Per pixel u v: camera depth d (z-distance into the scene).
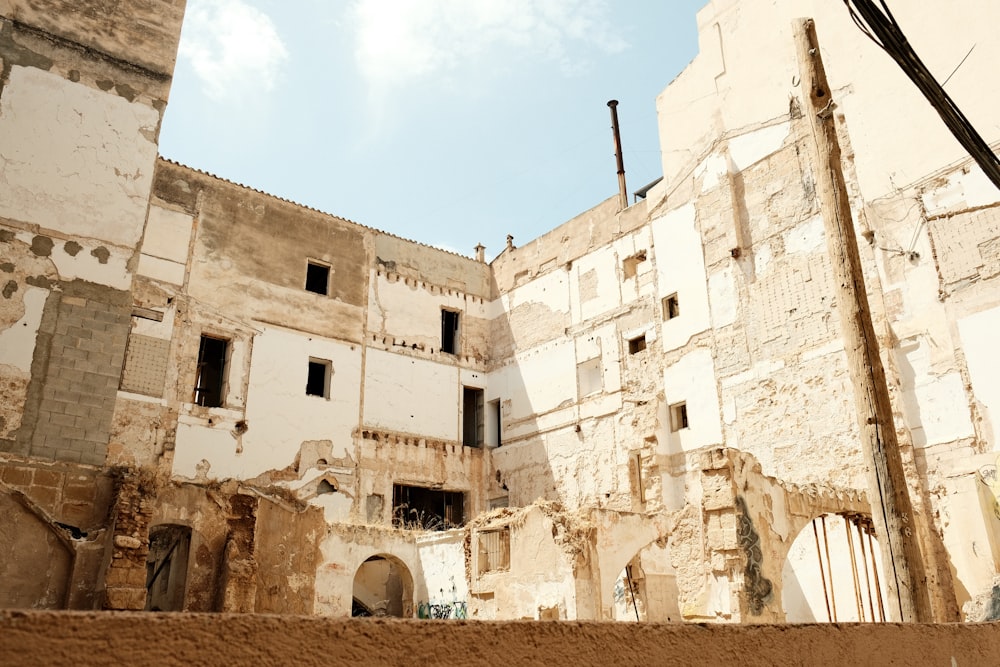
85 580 14.24
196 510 16.89
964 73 18.00
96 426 15.66
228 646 2.29
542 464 29.31
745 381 22.19
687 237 25.41
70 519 14.76
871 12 7.11
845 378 19.45
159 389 24.27
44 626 2.03
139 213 17.38
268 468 25.91
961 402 16.77
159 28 18.80
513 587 20.12
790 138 22.28
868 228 19.19
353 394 28.77
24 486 14.54
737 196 23.66
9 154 16.12
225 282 26.84
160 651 2.18
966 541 15.40
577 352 29.25
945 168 17.95
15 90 16.52
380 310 30.66
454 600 22.45
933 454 17.02
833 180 10.75
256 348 26.91
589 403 28.11
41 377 15.41
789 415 20.64
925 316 17.77
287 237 28.92
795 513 15.27
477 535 21.83
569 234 31.17
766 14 23.53
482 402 32.59
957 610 15.45
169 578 17.69
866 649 4.07
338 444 27.78
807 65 11.17
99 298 16.42
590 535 19.25
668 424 24.83
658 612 20.66
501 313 33.44
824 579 16.83
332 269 29.80
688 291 24.94
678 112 26.56
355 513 27.34
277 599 17.83
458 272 33.72
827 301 20.38
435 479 29.91
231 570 16.48
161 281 25.33
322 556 22.36
